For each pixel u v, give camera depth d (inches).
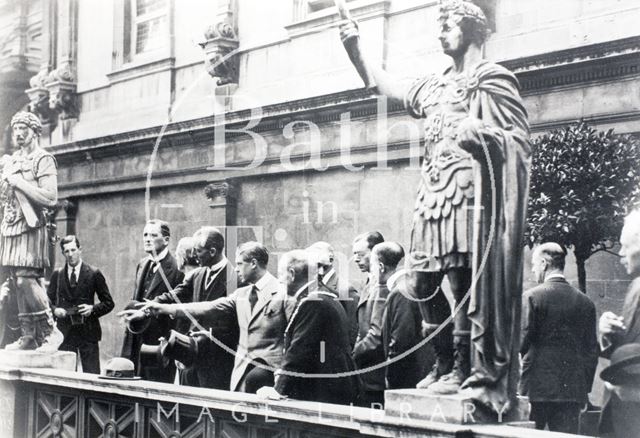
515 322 211.9
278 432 245.1
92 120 477.4
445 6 221.0
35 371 334.3
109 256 464.1
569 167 239.3
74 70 490.9
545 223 238.7
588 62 261.1
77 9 490.0
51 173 361.1
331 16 351.3
